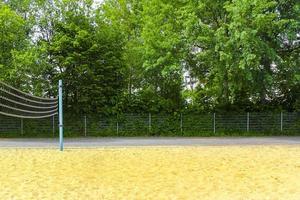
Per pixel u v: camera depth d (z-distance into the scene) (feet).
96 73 98.32
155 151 60.54
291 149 62.90
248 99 101.60
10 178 38.93
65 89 97.35
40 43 99.35
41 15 104.12
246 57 80.28
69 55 95.86
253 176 39.83
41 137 92.02
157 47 92.99
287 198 31.17
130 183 36.65
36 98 76.18
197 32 86.48
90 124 98.02
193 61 96.32
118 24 106.52
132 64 103.40
